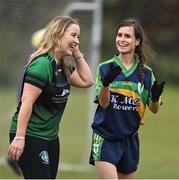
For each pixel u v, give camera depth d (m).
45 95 19.56
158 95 21.62
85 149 43.53
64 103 20.14
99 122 21.94
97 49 37.88
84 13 38.09
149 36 24.11
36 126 19.58
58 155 20.23
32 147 19.52
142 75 22.03
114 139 21.94
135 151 22.36
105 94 21.00
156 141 49.03
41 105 19.62
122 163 22.33
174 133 54.25
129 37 22.02
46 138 19.70
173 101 85.00
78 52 21.11
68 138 49.00
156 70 24.30
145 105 22.34
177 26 80.88
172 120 64.31
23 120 19.16
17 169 32.38
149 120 64.12
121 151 22.06
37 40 29.97
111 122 21.89
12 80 44.97
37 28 37.53
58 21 19.88
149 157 40.50
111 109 21.83
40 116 19.59
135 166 22.50
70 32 19.83
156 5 39.41
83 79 21.12
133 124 22.06
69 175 33.94
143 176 33.31
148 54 22.34
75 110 67.19
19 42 39.47
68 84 20.20
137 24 22.22
